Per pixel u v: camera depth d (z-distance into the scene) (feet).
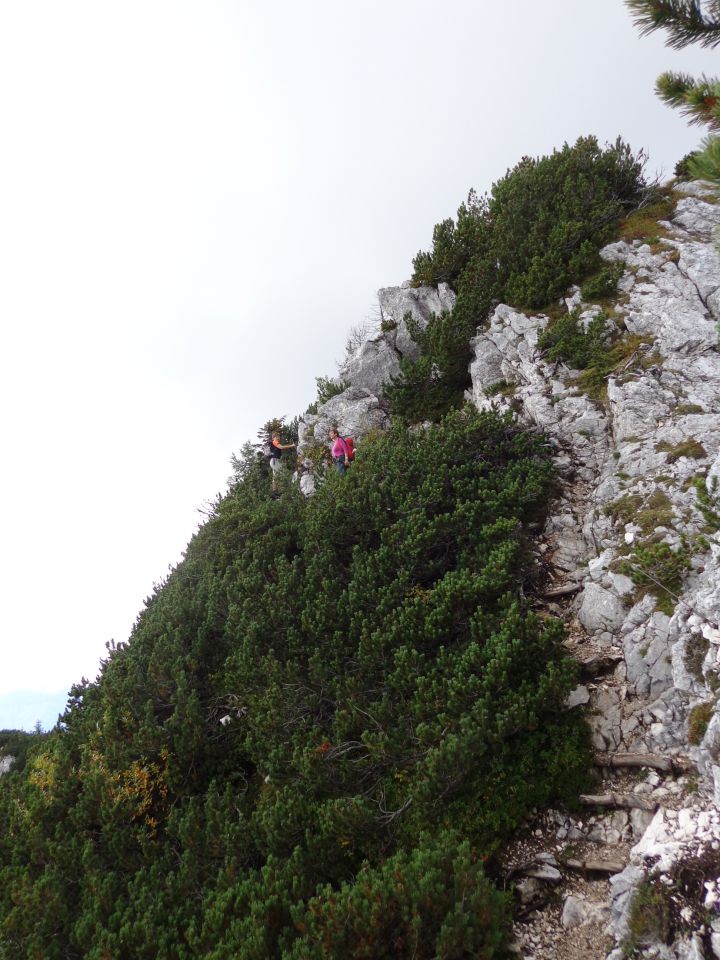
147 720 33.91
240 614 39.24
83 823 30.35
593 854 22.98
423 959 19.13
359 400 62.13
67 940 24.73
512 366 51.08
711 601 25.79
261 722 30.83
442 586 33.19
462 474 42.65
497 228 61.62
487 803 25.07
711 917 17.89
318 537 43.29
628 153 61.87
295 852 23.54
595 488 39.88
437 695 27.53
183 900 24.68
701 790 22.47
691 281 48.47
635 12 21.25
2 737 95.91
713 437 36.63
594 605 31.78
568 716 27.27
